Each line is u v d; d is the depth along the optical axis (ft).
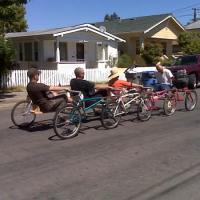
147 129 23.81
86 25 67.00
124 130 23.56
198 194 12.73
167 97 28.09
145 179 14.29
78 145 19.79
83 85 22.72
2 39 42.24
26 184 13.94
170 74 29.48
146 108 25.94
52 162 16.72
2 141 20.98
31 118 25.29
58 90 21.83
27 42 70.03
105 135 22.15
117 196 12.60
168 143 20.06
